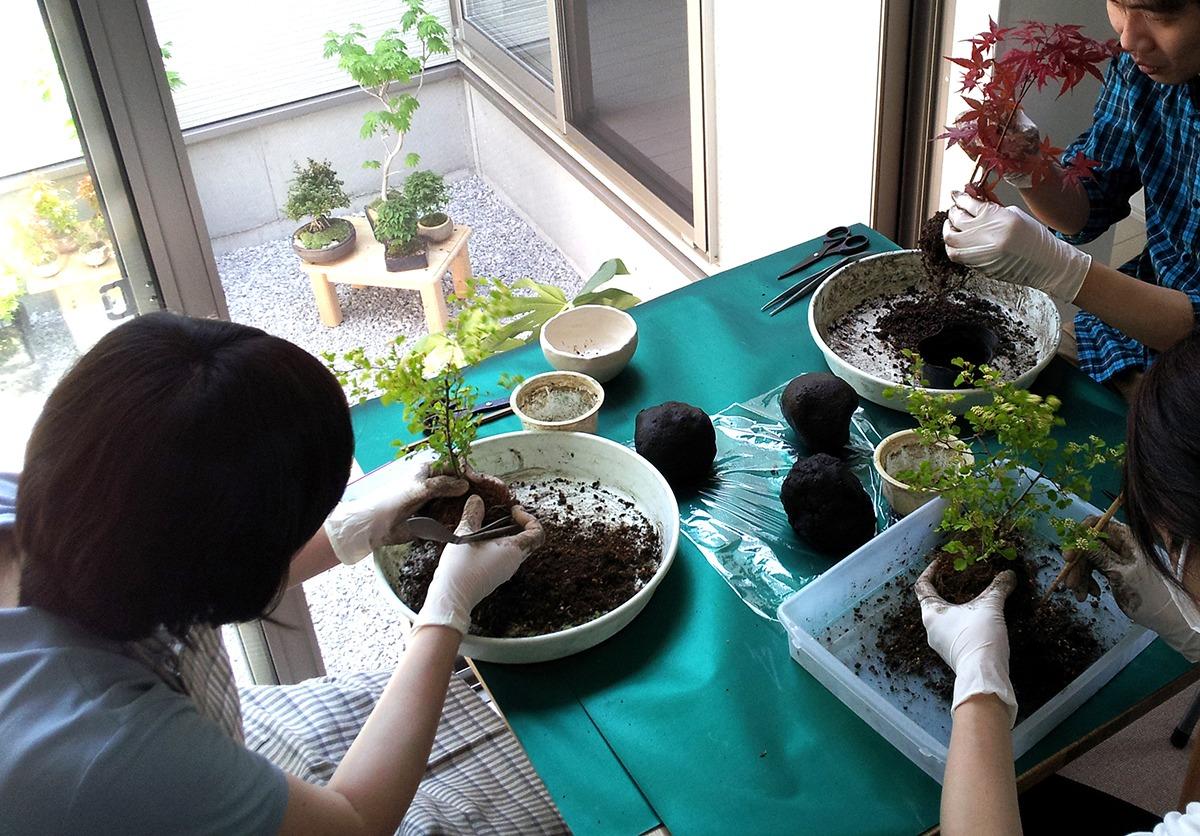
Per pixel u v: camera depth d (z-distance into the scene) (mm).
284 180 3812
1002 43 1833
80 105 1330
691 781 1058
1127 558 1113
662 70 2863
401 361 1249
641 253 3277
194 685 958
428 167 4145
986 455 1376
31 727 750
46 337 1527
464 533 1169
